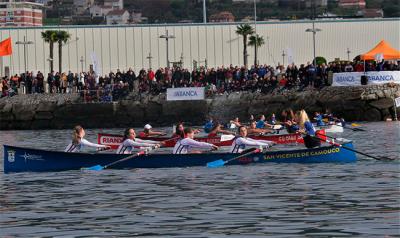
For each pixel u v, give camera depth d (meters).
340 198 64.94
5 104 194.12
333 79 176.00
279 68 188.62
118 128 188.88
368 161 91.06
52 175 84.50
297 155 89.94
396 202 61.78
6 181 80.69
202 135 131.00
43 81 196.12
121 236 52.09
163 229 53.94
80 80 194.38
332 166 86.94
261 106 180.88
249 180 77.25
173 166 88.56
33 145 136.00
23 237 52.44
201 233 52.44
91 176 82.94
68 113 191.50
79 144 90.62
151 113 188.75
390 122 165.38
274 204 62.94
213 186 73.81
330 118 150.00
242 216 58.00
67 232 53.69
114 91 191.00
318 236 50.50
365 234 50.50
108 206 64.06
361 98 172.12
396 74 173.00
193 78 189.00
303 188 71.25
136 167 88.69
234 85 186.25
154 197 68.12
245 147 91.06
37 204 66.06
